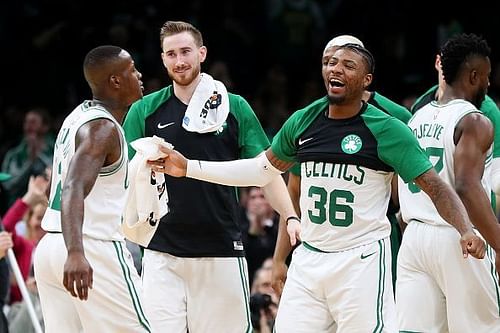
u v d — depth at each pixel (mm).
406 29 35656
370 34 35750
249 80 34906
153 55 33531
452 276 16609
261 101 34125
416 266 16953
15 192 29859
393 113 18281
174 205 17625
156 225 16781
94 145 15031
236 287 17859
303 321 15945
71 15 34250
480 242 15328
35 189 22406
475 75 17078
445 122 16797
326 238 15867
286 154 16391
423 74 35438
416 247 16891
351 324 15727
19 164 30156
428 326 16906
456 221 15422
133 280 15680
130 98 16078
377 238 15852
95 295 15383
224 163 16703
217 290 17781
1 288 20469
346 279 15742
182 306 17703
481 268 16641
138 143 16422
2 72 34156
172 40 17750
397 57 35562
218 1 35062
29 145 30234
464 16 36000
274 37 35094
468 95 17156
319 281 15852
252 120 18062
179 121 17875
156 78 32938
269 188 17750
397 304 17156
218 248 17750
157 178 16594
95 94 16031
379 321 15656
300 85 35000
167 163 16562
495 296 16797
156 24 34062
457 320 16688
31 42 34281
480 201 16219
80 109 15742
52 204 15742
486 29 36031
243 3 35312
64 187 14734
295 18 35250
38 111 30672
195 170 16578
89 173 14859
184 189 17625
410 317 16969
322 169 15844
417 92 35000
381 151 15641
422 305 16906
